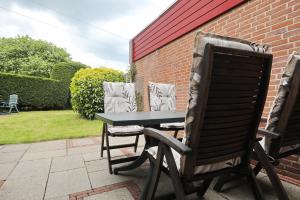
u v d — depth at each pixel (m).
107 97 2.77
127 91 2.94
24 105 10.01
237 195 1.83
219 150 1.21
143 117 1.82
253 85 1.22
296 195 1.83
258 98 1.27
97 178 2.16
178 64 4.38
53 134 4.22
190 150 1.06
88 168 2.44
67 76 11.28
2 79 9.23
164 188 1.94
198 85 1.05
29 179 2.11
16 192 1.83
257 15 2.58
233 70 1.10
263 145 1.55
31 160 2.68
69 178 2.15
